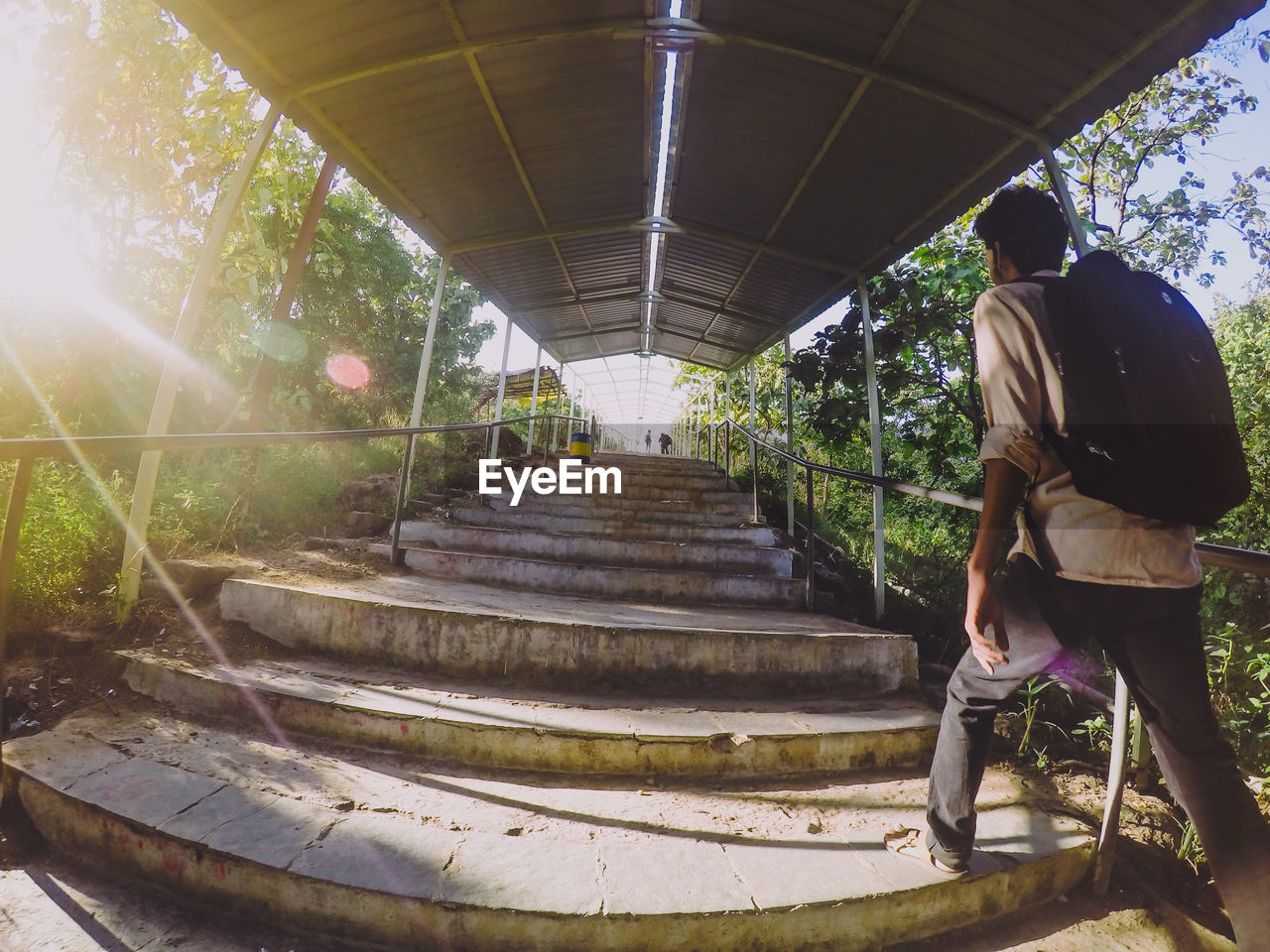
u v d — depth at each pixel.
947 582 5.98
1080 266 1.63
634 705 3.21
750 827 2.45
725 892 2.04
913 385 6.04
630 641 3.47
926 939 2.15
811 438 6.46
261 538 5.24
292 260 5.17
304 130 4.32
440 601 4.02
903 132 4.14
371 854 2.12
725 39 3.67
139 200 5.19
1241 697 3.17
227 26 3.38
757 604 5.09
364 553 5.34
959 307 5.77
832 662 3.60
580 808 2.52
